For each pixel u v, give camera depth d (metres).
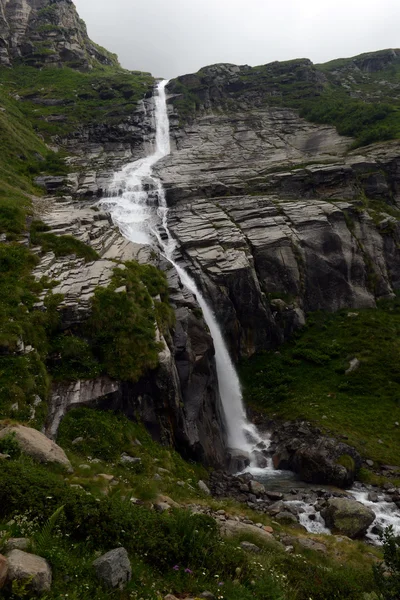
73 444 14.87
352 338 32.50
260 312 32.97
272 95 73.44
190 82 75.25
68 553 6.94
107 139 60.06
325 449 20.91
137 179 46.16
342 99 67.94
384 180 44.38
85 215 32.66
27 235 26.14
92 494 9.69
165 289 26.06
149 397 19.19
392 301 37.12
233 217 39.25
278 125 62.28
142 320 21.02
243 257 33.91
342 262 37.53
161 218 39.38
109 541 7.62
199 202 41.97
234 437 26.27
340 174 43.78
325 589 8.73
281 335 33.75
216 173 48.16
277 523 14.05
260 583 7.88
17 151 46.81
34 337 18.02
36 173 45.06
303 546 11.98
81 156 55.78
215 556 8.25
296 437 23.55
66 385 17.41
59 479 9.91
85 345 19.03
